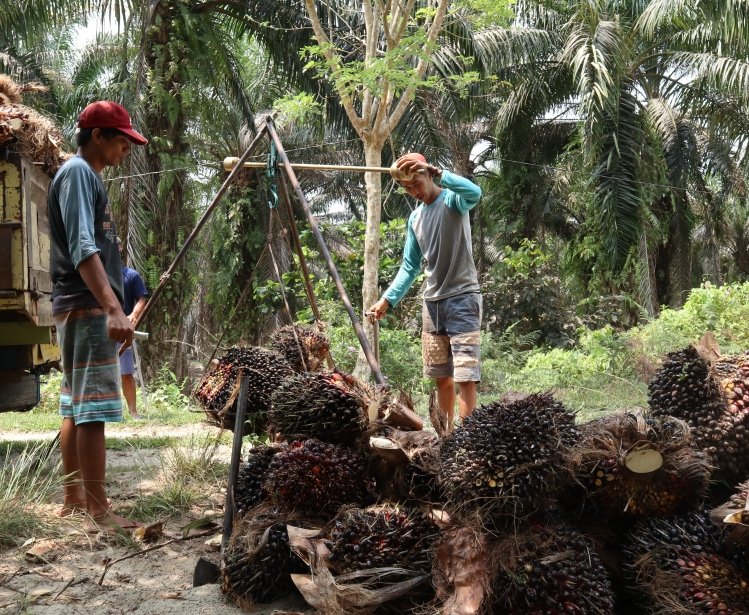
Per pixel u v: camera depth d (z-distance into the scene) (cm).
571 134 2106
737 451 280
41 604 285
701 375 287
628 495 259
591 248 1928
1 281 437
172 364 1370
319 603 248
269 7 1367
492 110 2139
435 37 909
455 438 261
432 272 509
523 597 235
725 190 2209
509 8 974
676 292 2152
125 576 315
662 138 2028
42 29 1502
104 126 394
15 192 438
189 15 1327
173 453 494
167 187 1317
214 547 348
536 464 242
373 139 934
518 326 1767
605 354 1205
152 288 1339
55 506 418
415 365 1120
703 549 249
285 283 1466
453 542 246
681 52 1833
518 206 2197
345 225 1430
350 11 1301
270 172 467
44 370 588
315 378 307
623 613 266
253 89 1878
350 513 265
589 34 1653
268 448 329
